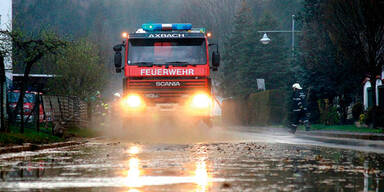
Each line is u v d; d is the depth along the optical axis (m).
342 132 43.22
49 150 24.20
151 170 15.02
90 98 53.84
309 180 12.84
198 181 12.69
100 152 22.47
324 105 61.69
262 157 19.44
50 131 34.59
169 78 35.34
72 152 22.67
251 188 11.49
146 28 36.06
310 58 64.75
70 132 37.25
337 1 46.38
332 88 63.69
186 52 35.41
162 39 35.47
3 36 29.41
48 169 15.34
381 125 46.91
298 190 11.20
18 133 28.52
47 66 56.28
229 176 13.62
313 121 64.44
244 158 19.00
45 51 30.77
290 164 16.78
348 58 47.59
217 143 28.95
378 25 45.03
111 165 16.48
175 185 12.02
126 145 27.45
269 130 56.00
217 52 36.03
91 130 44.53
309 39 65.50
